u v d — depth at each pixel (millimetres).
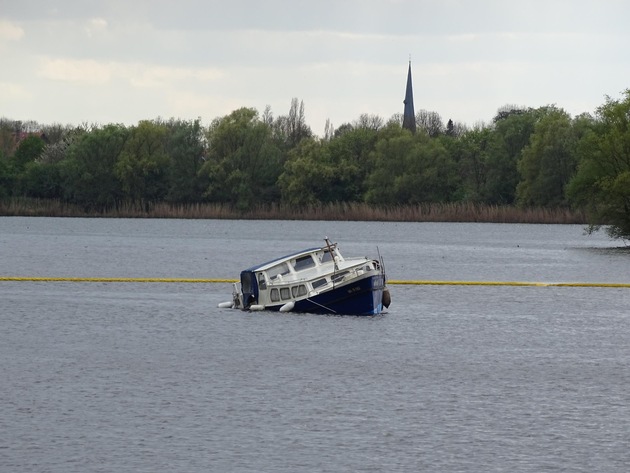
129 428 155000
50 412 163250
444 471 137750
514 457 143125
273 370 194875
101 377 188500
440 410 166000
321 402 170375
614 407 168375
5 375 189625
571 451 145625
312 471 137500
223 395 175000
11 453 143625
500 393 177750
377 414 163375
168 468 138250
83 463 139875
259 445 147500
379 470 137875
